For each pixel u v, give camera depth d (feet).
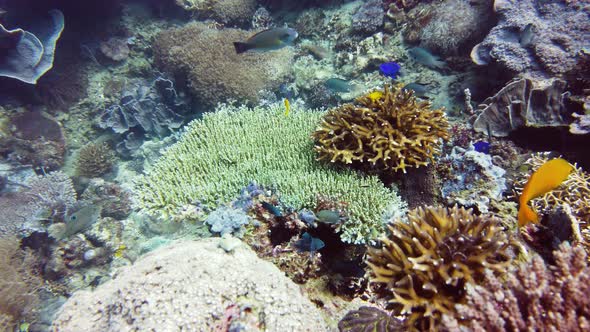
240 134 3.38
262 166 2.93
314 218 2.31
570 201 2.29
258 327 1.66
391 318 1.76
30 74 5.13
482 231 1.70
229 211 2.43
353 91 4.39
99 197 4.62
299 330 1.67
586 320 1.20
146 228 3.95
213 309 1.68
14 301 3.59
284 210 2.45
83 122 5.95
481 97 3.67
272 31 2.82
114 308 1.73
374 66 4.59
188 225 2.92
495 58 3.42
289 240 2.47
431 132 2.53
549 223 2.02
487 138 3.12
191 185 2.94
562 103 2.88
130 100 5.76
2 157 5.14
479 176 2.52
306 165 2.82
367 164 2.66
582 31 3.08
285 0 6.54
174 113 5.81
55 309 3.58
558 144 2.88
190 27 6.10
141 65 6.45
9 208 4.44
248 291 1.76
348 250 2.38
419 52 3.41
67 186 4.80
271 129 3.33
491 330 1.26
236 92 5.19
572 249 1.46
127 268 1.98
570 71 2.99
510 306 1.29
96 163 5.36
